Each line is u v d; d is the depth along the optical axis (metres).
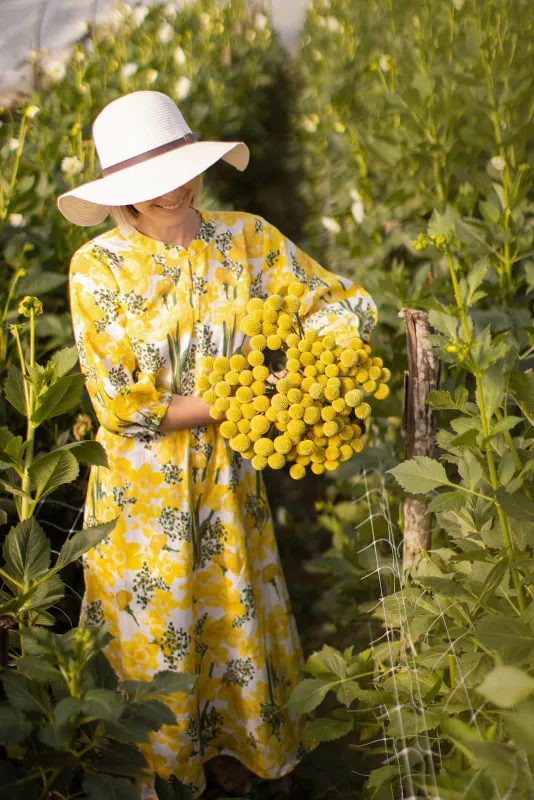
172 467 2.02
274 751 2.25
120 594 2.08
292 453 1.75
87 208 2.01
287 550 3.46
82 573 2.74
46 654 1.41
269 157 7.04
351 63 5.55
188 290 1.98
